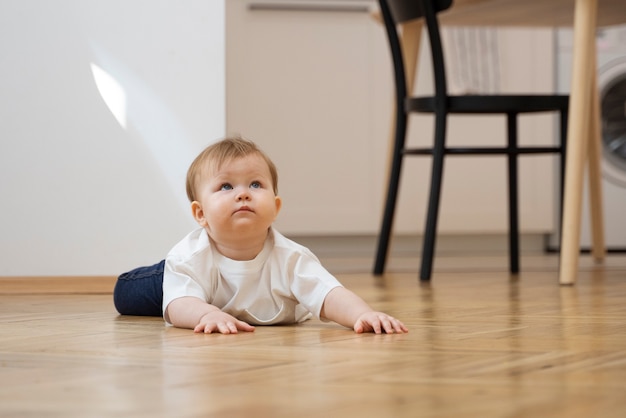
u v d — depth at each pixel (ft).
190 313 4.44
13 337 4.09
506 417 2.22
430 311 5.37
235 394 2.56
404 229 14.55
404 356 3.38
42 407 2.40
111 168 7.46
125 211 7.47
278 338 4.01
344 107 14.37
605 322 4.67
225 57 7.50
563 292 6.89
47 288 7.29
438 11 8.57
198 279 4.63
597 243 11.70
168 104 7.48
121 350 3.59
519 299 6.25
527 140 14.84
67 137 7.43
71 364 3.20
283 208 14.26
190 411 2.32
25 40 7.41
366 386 2.70
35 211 7.43
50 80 7.43
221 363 3.21
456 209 14.71
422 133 14.56
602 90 14.58
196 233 4.83
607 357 3.35
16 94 7.41
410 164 14.55
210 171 4.63
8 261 7.41
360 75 14.38
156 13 7.48
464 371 3.00
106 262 7.46
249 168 4.62
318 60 14.26
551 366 3.12
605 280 8.32
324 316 4.58
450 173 14.69
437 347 3.66
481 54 14.51
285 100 14.21
